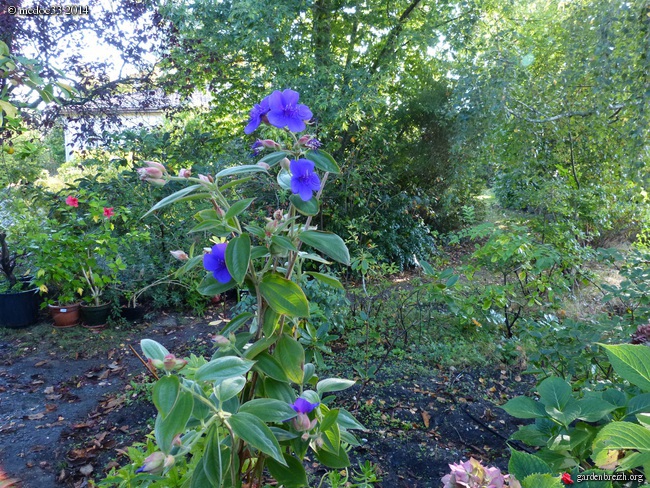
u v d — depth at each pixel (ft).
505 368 13.15
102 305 16.65
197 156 21.17
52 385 12.70
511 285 14.24
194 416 3.62
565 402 3.72
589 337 8.63
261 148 4.55
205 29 21.52
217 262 4.09
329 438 4.34
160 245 18.66
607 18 16.66
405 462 9.20
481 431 10.30
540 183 20.51
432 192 29.68
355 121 23.16
